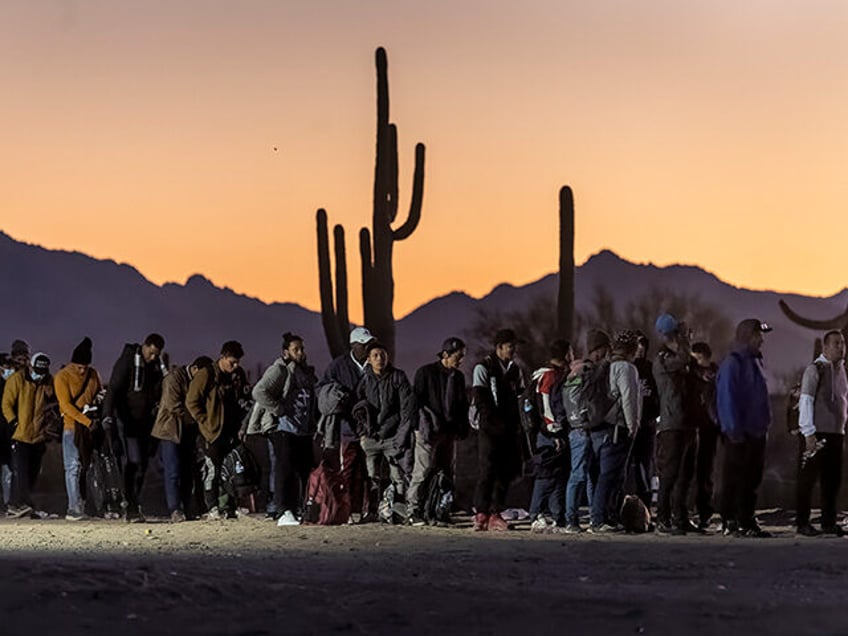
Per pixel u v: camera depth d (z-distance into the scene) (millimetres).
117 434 32156
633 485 29531
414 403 29688
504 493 29047
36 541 25750
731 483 27406
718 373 27328
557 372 29094
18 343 34031
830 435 27406
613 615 16781
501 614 16719
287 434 30203
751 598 18375
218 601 17156
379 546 25109
